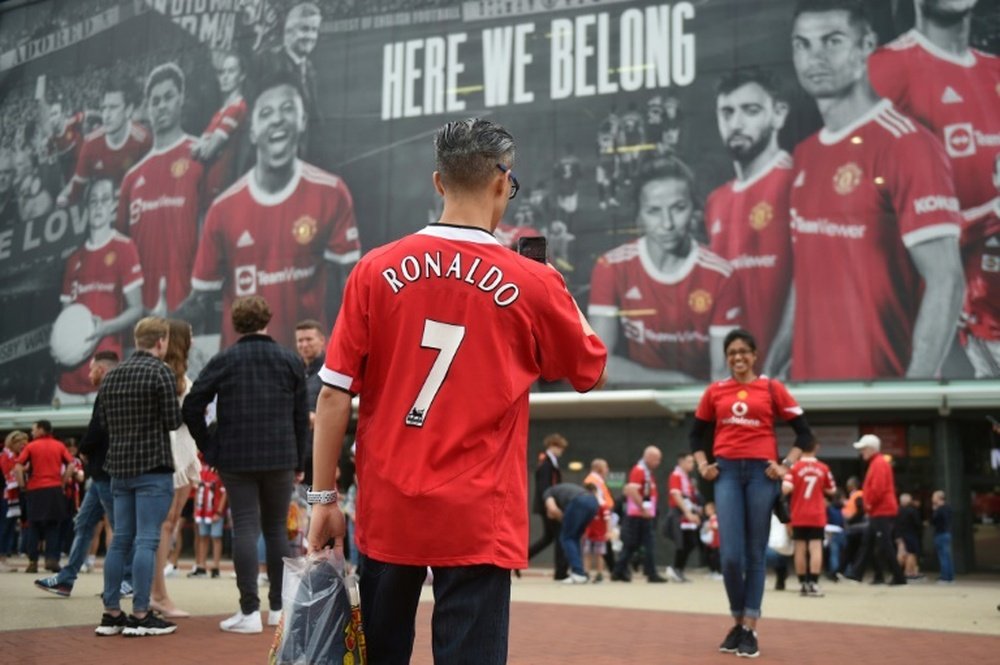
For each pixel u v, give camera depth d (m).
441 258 2.49
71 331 28.78
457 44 25.44
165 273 27.73
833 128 21.67
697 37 23.11
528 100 24.44
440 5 25.78
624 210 23.06
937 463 20.81
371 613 2.48
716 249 22.17
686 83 23.05
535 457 23.25
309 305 25.89
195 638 5.80
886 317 20.77
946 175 20.77
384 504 2.39
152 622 5.97
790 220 21.69
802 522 12.20
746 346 6.34
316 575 2.51
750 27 22.70
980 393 19.48
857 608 9.71
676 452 22.23
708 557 19.47
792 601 10.92
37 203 29.98
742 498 6.16
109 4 30.05
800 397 20.59
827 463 21.45
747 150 22.28
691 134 22.81
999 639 6.73
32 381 29.00
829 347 21.03
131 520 6.12
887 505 15.20
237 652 5.27
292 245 26.31
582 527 13.99
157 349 6.26
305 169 26.47
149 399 6.05
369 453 2.44
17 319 29.55
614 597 10.60
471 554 2.35
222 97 27.86
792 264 21.55
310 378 7.74
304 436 6.51
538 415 22.81
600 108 23.72
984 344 20.12
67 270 29.14
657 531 21.83
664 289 22.42
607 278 22.89
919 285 20.66
